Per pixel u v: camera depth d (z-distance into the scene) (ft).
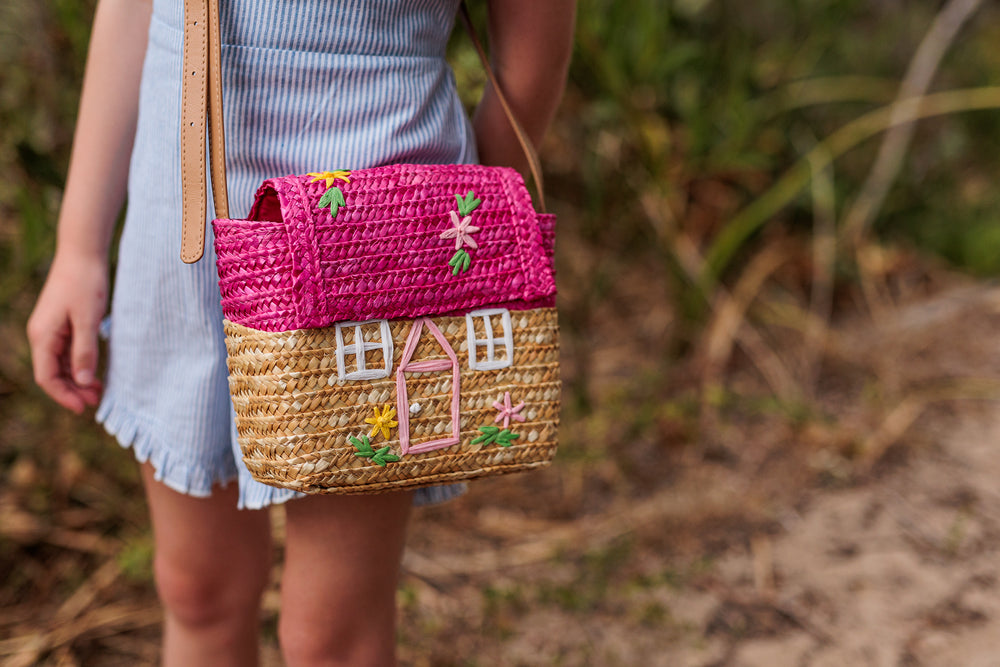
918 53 9.11
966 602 5.53
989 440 7.21
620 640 5.34
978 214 10.21
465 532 6.38
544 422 2.99
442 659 5.19
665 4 7.68
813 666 5.11
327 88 2.88
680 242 8.02
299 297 2.60
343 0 2.83
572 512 6.56
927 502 6.51
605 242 8.43
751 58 8.40
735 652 5.24
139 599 5.74
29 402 6.42
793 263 9.20
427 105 3.08
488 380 2.90
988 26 11.18
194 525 3.64
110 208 3.62
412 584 5.83
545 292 2.93
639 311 8.70
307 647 3.33
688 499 6.53
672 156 8.34
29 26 5.86
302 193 2.64
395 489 2.85
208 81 2.79
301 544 3.23
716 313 8.23
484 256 2.87
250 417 2.70
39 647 5.30
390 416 2.75
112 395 3.55
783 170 8.99
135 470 6.36
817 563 5.95
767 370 8.08
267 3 2.82
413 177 2.78
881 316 9.00
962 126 10.67
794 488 6.71
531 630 5.44
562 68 3.36
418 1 2.99
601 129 7.75
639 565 5.98
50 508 6.24
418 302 2.77
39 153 5.54
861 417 7.51
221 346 3.17
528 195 2.96
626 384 7.72
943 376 8.10
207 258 3.07
